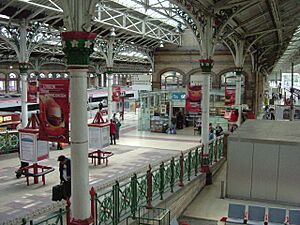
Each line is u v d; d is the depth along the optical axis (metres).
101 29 21.06
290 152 10.23
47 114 8.25
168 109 26.27
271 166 10.46
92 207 7.27
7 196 10.91
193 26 13.12
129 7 19.31
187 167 12.30
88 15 6.58
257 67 27.66
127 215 8.53
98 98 36.09
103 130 15.27
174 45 29.19
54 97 8.12
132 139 22.19
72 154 6.77
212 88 28.00
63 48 6.61
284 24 17.95
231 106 20.25
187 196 11.52
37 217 9.09
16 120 20.98
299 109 27.36
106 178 13.03
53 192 7.50
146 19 22.02
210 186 13.52
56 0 15.34
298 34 24.88
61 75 45.06
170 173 10.77
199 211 11.05
